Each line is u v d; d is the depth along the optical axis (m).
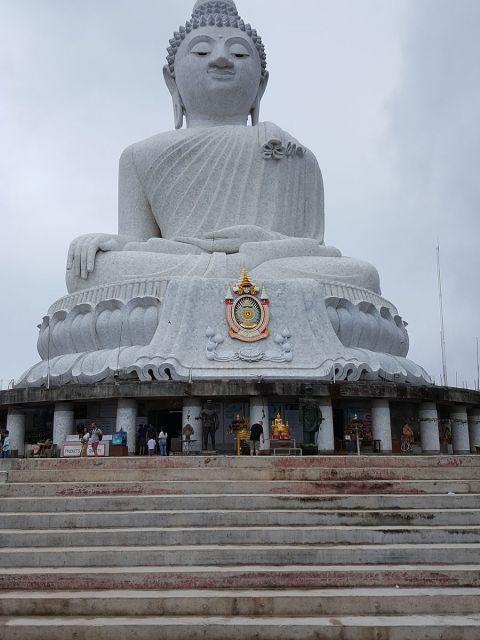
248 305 24.69
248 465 13.25
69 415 23.55
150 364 22.98
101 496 11.48
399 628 7.72
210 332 24.27
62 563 9.41
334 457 13.31
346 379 23.84
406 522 10.52
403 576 8.91
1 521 10.52
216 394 22.14
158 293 25.36
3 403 24.12
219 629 7.79
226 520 10.50
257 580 8.86
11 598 8.35
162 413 24.17
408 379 26.83
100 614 8.27
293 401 23.53
